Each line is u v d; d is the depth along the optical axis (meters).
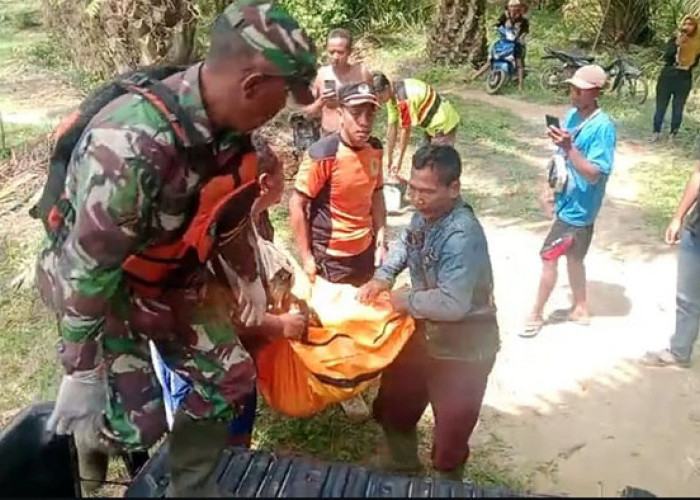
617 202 7.43
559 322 5.27
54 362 4.65
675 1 13.19
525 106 10.68
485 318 3.23
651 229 6.80
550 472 3.94
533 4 15.25
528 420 4.34
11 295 5.34
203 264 2.41
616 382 4.65
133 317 2.40
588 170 4.70
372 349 3.27
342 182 3.89
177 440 2.29
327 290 3.53
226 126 2.13
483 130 9.50
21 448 2.75
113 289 2.19
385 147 8.17
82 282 2.14
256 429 4.10
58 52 11.38
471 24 12.28
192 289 2.43
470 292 3.11
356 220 3.99
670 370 4.76
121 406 2.50
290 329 3.21
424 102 6.69
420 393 3.55
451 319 3.12
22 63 11.46
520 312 5.41
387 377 3.56
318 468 2.30
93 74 9.57
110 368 2.49
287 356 3.25
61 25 10.31
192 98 2.09
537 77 11.81
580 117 4.79
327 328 3.29
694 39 8.93
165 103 2.07
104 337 2.44
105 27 6.71
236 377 2.49
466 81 11.83
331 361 3.23
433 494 2.12
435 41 12.52
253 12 2.05
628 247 6.45
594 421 4.33
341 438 4.05
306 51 2.07
